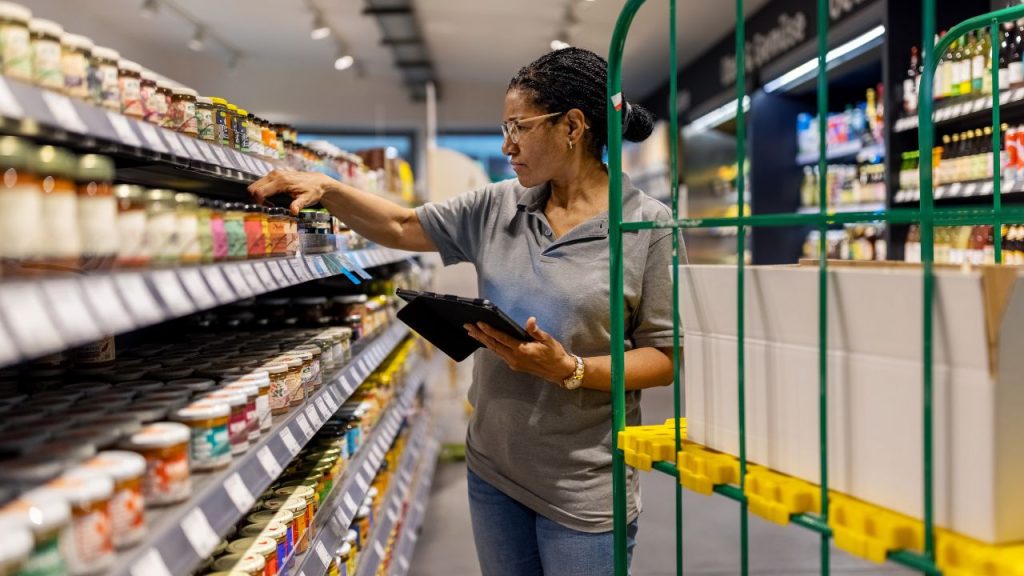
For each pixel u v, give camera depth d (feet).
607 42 28.50
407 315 6.13
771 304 4.27
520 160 6.32
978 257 13.03
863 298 3.69
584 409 6.21
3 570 2.78
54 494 3.24
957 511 3.32
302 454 8.14
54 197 3.48
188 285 4.18
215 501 4.39
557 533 6.27
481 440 6.70
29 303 2.89
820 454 3.91
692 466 4.69
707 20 24.21
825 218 3.81
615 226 5.35
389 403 12.60
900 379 3.54
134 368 6.19
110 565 3.42
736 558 12.14
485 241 6.86
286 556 6.29
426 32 28.32
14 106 3.05
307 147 9.55
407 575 11.76
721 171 30.30
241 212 5.44
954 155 13.67
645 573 11.68
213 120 6.00
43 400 4.93
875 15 15.88
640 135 6.71
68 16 25.00
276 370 6.31
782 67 20.75
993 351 3.14
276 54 33.19
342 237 9.06
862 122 18.49
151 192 4.29
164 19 27.30
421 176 38.91
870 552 3.47
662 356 6.20
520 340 5.69
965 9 14.07
